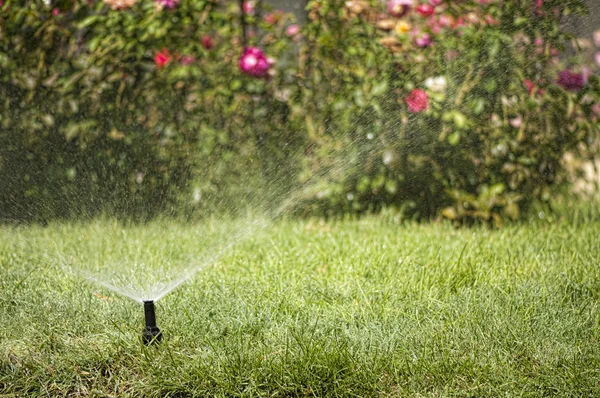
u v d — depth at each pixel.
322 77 6.70
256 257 5.42
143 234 5.90
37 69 6.54
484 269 4.95
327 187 6.71
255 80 6.69
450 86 6.58
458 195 6.64
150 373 3.53
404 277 4.81
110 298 4.45
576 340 3.86
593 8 6.74
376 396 3.42
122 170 6.63
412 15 6.80
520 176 6.65
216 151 6.65
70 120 6.57
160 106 6.62
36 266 4.96
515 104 6.58
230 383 3.44
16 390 3.48
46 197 6.59
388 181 6.64
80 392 3.49
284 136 6.74
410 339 3.84
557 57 6.62
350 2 6.65
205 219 6.45
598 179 7.22
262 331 3.98
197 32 6.62
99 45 6.48
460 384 3.49
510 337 3.84
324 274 4.99
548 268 4.98
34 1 6.52
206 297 4.43
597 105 6.69
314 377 3.46
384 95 6.65
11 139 6.63
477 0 6.61
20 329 3.97
